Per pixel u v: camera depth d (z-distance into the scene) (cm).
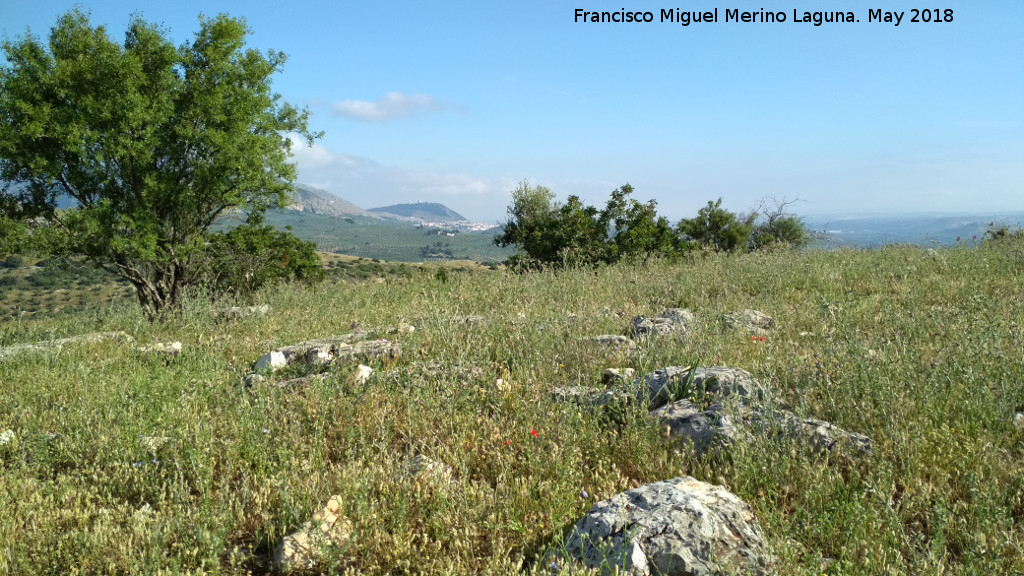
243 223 2088
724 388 510
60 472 491
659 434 468
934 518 352
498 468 450
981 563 299
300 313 1180
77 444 523
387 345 777
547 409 523
